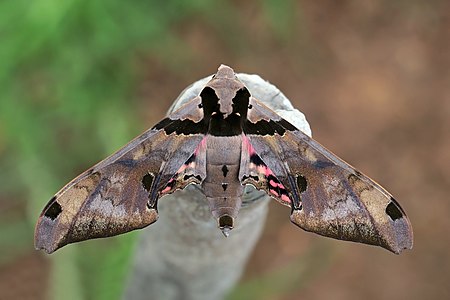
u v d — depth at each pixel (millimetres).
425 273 816
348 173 416
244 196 420
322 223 416
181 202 425
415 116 875
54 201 405
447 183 849
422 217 837
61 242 406
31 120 713
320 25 907
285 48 885
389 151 860
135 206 412
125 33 720
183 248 454
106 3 672
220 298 514
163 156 413
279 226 823
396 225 410
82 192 408
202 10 835
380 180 851
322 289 804
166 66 851
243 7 889
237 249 457
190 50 842
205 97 412
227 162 408
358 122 869
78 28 678
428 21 917
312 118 869
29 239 755
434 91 887
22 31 647
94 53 701
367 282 812
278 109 430
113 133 673
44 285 785
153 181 413
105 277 544
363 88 883
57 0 630
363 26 912
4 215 783
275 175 413
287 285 771
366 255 817
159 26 758
